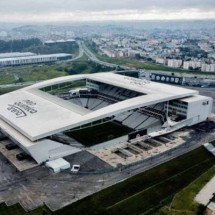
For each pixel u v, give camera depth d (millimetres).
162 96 141125
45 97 149000
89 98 184375
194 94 153500
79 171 104000
